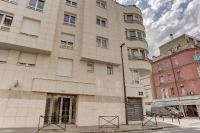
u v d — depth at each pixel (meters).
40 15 13.48
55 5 14.53
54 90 12.48
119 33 18.28
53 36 13.45
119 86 16.05
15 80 11.66
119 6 20.00
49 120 12.30
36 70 12.67
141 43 18.56
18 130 9.73
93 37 15.81
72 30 15.72
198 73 28.27
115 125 13.52
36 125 11.40
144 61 17.92
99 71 15.55
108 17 18.09
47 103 12.55
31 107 11.62
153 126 13.16
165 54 36.94
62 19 15.62
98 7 17.84
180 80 31.03
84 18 16.06
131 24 19.28
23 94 11.62
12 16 12.52
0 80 11.23
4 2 12.38
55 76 13.32
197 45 31.09
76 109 13.54
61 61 14.16
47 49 12.83
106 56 15.88
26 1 13.33
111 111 14.74
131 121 15.52
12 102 11.14
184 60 30.83
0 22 11.91
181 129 12.18
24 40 12.17
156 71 37.38
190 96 28.25
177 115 25.06
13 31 11.96
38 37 12.80
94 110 13.96
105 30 17.11
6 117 10.73
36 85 11.98
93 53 15.15
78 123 12.91
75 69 14.41
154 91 37.28
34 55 13.09
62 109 13.13
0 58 11.82
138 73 18.17
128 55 18.00
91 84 14.34
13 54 12.22
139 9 20.92
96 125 13.37
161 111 27.89
